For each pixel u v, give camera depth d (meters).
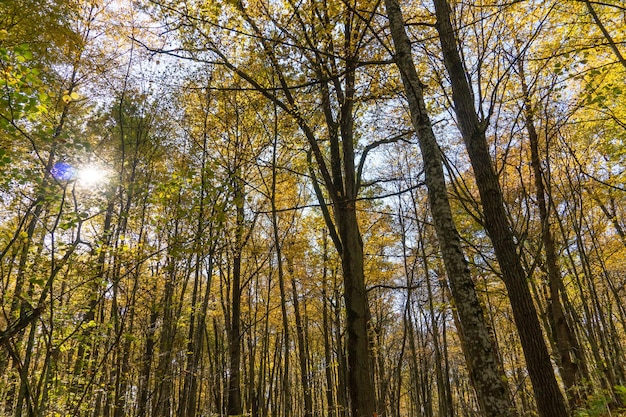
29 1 6.89
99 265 6.06
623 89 7.33
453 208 11.65
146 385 8.70
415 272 16.88
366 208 14.34
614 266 12.92
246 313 16.98
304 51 7.34
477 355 3.56
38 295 5.81
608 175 10.16
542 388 4.79
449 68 5.99
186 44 7.32
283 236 13.95
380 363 19.52
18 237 4.94
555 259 9.34
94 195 6.47
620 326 14.84
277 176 12.05
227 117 10.49
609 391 7.17
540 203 9.24
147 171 10.25
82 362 7.42
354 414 7.11
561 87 6.46
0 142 5.55
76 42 8.03
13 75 4.41
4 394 7.94
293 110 8.05
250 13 7.28
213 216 6.68
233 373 11.83
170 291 9.09
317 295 16.22
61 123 6.63
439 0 5.93
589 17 7.14
